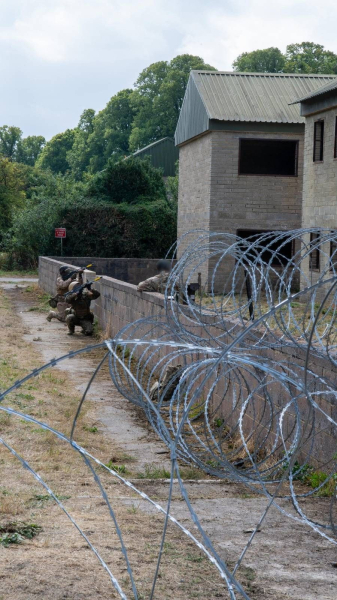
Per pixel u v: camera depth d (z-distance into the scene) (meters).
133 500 6.95
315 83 34.00
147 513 6.50
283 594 4.70
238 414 10.13
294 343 7.18
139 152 65.69
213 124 31.45
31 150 143.12
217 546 5.59
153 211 42.50
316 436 8.09
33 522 6.04
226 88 33.06
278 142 34.22
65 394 12.58
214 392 11.11
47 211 43.78
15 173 60.94
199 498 7.15
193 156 34.22
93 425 10.73
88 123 109.62
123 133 94.88
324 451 7.90
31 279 40.59
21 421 10.30
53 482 7.50
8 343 17.81
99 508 6.59
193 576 4.95
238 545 5.63
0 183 59.50
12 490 7.04
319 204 27.42
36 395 12.23
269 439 9.22
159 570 5.02
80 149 105.31
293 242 31.52
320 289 25.02
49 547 5.41
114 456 9.08
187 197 35.12
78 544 5.48
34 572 4.89
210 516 6.44
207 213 32.25
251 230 32.19
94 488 7.41
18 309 25.78
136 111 92.94
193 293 12.48
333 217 26.39
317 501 7.07
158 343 4.82
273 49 75.00
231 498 7.16
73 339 18.98
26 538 5.61
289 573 5.07
